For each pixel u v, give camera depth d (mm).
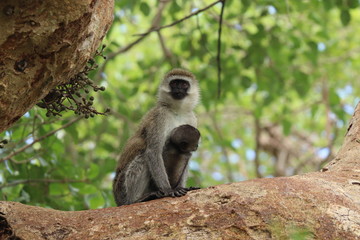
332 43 24547
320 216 6754
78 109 7531
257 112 21812
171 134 11438
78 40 6324
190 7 19641
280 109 24062
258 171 22469
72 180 12562
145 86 21812
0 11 5703
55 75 6484
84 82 7453
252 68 22062
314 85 26359
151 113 11938
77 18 6043
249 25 21812
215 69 20281
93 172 12852
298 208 6840
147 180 11227
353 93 25781
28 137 11977
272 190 7094
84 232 6965
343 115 20516
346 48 25484
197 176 15016
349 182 7656
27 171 12336
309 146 25953
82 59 6734
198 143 11188
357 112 10266
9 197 12531
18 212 7297
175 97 11969
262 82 20750
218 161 26172
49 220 7199
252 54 19656
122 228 6922
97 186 13125
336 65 24953
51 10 5883
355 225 6688
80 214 7340
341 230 6613
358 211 6914
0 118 6414
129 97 19594
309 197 6988
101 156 19297
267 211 6781
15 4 5707
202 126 19422
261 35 19375
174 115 12117
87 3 6023
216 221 6766
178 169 11547
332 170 8609
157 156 11086
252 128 26844
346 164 8641
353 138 9438
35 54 6117
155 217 6988
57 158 13078
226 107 26500
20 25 5840
